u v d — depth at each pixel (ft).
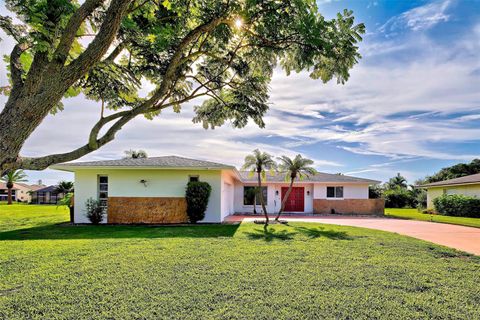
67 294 15.31
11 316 12.91
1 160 8.22
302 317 12.81
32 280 17.44
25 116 8.60
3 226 44.86
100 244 27.94
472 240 32.71
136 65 19.57
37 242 29.12
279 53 17.34
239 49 19.88
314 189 74.08
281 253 24.23
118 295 15.16
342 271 19.31
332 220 55.98
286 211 75.25
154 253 24.03
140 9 16.51
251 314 13.06
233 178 71.20
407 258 23.17
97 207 48.19
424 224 49.26
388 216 67.56
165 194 49.19
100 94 18.19
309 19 14.26
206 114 22.41
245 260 21.89
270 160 51.13
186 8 17.33
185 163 50.96
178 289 15.98
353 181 72.02
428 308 13.75
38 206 109.70
